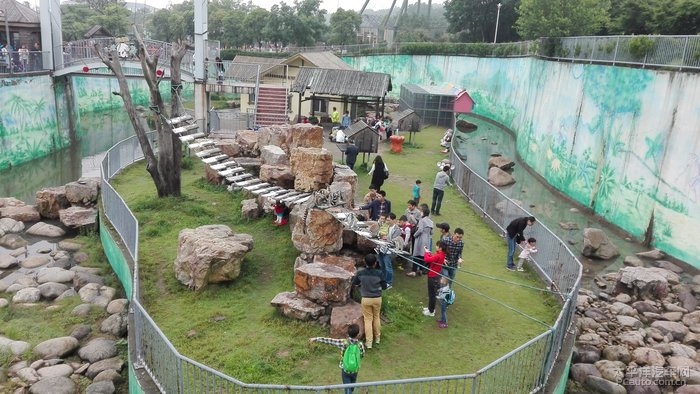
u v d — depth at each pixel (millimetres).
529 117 33531
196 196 19516
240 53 63375
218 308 11648
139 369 9281
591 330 13094
